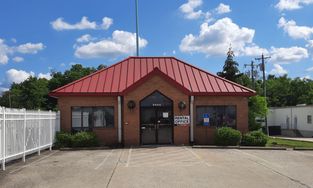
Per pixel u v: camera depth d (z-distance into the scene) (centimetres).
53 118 2377
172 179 1284
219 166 1580
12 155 1605
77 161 1744
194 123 2577
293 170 1486
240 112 2605
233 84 2673
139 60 2908
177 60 2934
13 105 8212
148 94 2542
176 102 2545
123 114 2547
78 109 2566
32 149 1908
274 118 6141
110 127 2559
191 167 1549
